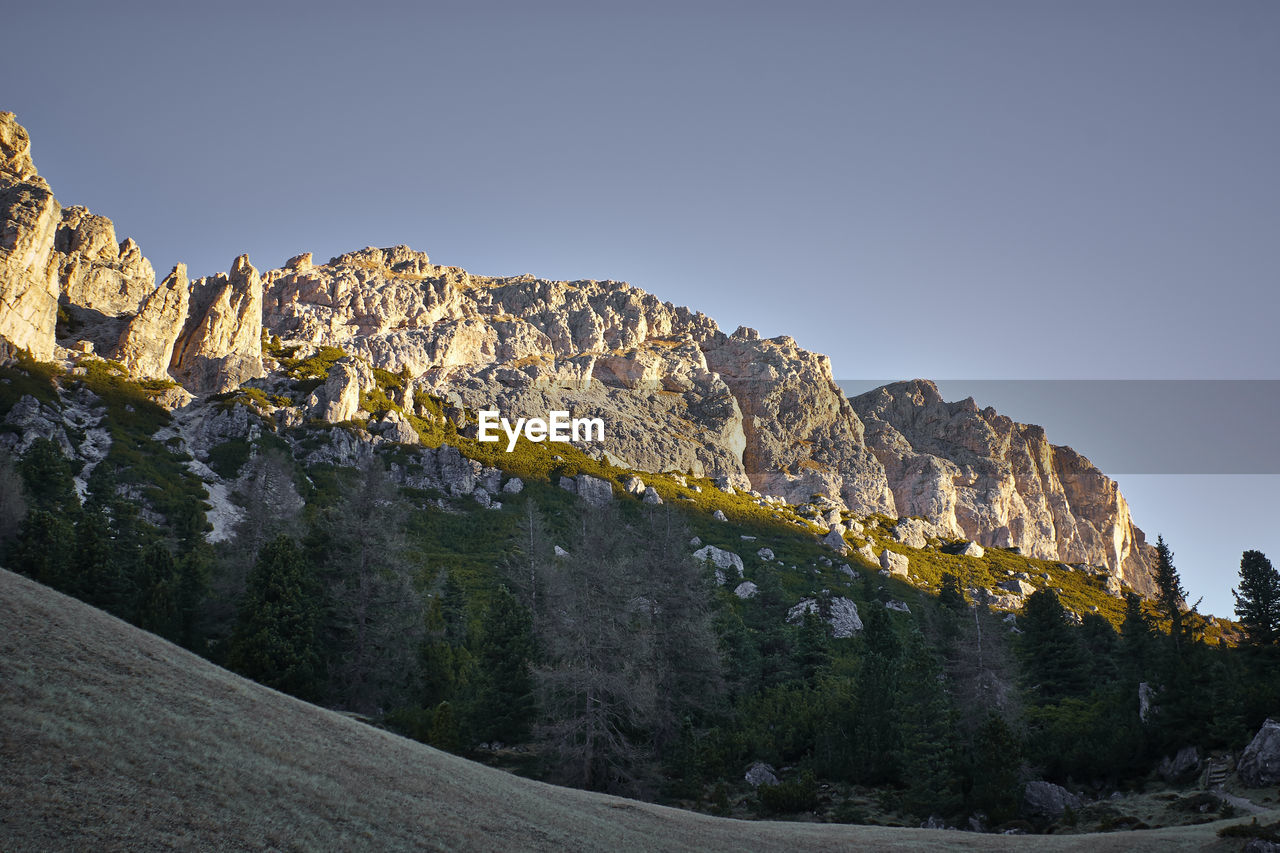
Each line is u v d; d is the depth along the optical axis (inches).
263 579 1979.6
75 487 3166.8
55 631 923.4
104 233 5989.2
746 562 4507.9
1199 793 1541.6
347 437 4675.2
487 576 3513.8
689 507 5285.4
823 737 2132.1
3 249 4303.6
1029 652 2723.9
